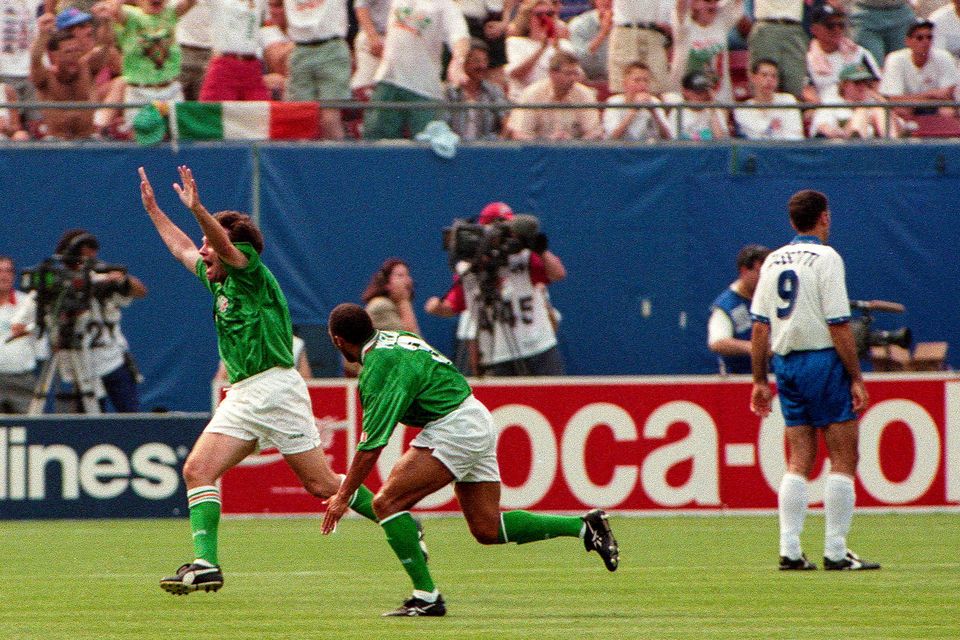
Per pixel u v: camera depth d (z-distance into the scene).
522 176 54.22
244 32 54.97
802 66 57.84
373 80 56.97
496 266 47.91
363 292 53.69
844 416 31.05
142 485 44.41
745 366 46.69
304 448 27.11
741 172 54.84
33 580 31.02
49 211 52.78
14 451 44.03
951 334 55.47
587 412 44.34
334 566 33.69
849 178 55.22
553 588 29.28
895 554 35.25
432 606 24.91
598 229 54.41
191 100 56.59
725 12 58.16
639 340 54.53
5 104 51.91
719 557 34.88
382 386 23.80
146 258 52.94
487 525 25.38
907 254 55.44
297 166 53.53
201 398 53.06
